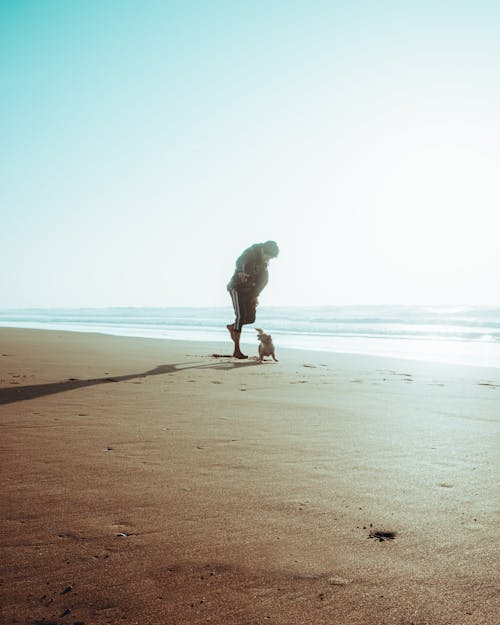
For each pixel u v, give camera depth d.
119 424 3.57
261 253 8.41
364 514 2.07
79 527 1.90
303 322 26.73
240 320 8.54
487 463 2.78
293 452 2.96
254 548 1.76
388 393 5.23
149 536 1.84
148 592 1.49
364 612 1.41
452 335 17.42
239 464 2.71
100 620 1.36
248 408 4.25
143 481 2.41
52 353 9.17
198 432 3.39
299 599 1.47
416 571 1.62
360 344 13.86
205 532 1.88
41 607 1.41
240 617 1.38
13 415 3.81
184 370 6.80
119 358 8.36
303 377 6.38
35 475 2.47
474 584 1.55
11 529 1.88
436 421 3.87
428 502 2.20
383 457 2.88
